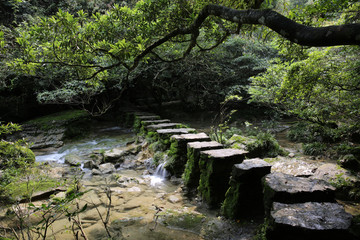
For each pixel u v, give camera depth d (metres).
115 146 7.82
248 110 12.59
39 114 10.49
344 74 4.18
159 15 3.17
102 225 3.60
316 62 4.29
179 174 5.36
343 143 6.33
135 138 8.55
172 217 3.68
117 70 8.89
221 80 11.15
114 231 3.42
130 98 12.91
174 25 3.19
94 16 3.00
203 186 4.19
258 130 9.55
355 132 6.28
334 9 2.54
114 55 2.97
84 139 8.97
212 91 11.92
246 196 3.38
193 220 3.55
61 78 7.74
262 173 3.38
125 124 10.60
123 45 2.76
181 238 3.17
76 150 7.65
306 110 5.66
